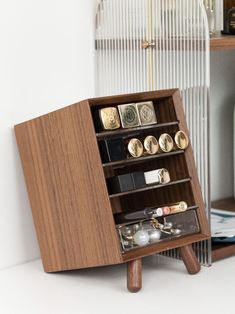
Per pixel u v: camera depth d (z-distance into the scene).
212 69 1.51
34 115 1.26
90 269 1.24
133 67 1.30
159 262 1.26
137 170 1.24
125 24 1.30
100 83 1.34
